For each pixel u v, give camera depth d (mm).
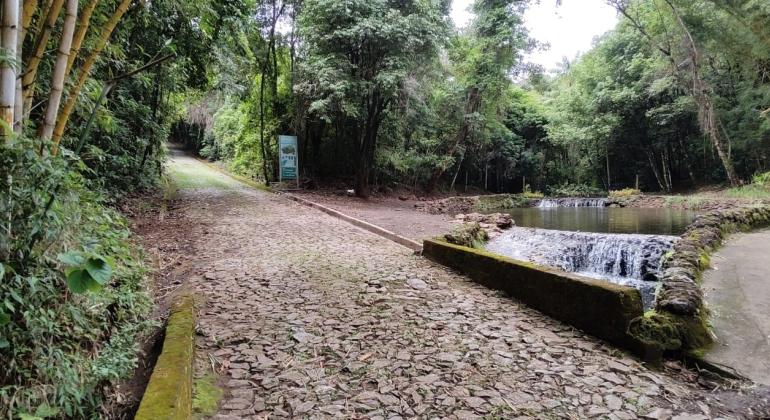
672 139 22547
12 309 1628
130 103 8367
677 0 16266
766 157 18453
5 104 1995
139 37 7527
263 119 16797
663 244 7090
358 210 12328
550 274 3771
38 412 1745
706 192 19453
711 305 3719
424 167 20750
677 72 17844
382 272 5160
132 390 2438
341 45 13727
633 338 2975
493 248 8219
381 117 15523
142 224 7848
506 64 19781
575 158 27203
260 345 3121
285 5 15695
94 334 2480
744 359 2812
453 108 20453
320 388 2535
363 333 3359
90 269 1684
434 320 3648
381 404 2369
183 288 4219
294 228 8227
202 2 6863
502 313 3834
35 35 2764
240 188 16109
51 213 1919
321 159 18672
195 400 2354
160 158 12852
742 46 15484
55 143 2408
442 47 15055
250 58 12367
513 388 2547
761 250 5785
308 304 4000
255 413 2275
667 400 2428
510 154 26266
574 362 2885
